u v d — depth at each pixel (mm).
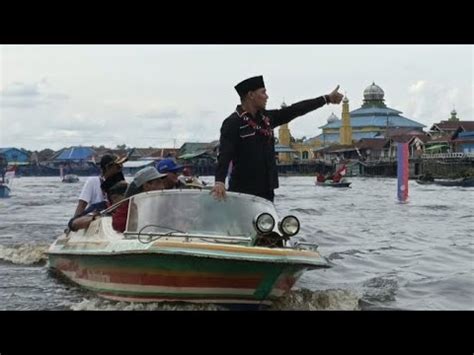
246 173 8148
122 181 9930
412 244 14625
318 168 115375
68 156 87000
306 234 16375
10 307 7891
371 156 107812
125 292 7695
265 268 7133
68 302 8164
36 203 29109
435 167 81062
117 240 7758
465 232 17312
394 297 8891
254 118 8164
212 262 7047
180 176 10430
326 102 8617
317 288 9312
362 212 24734
